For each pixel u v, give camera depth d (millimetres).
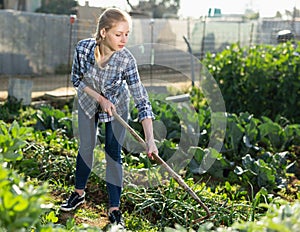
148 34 13922
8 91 9688
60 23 12422
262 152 6777
